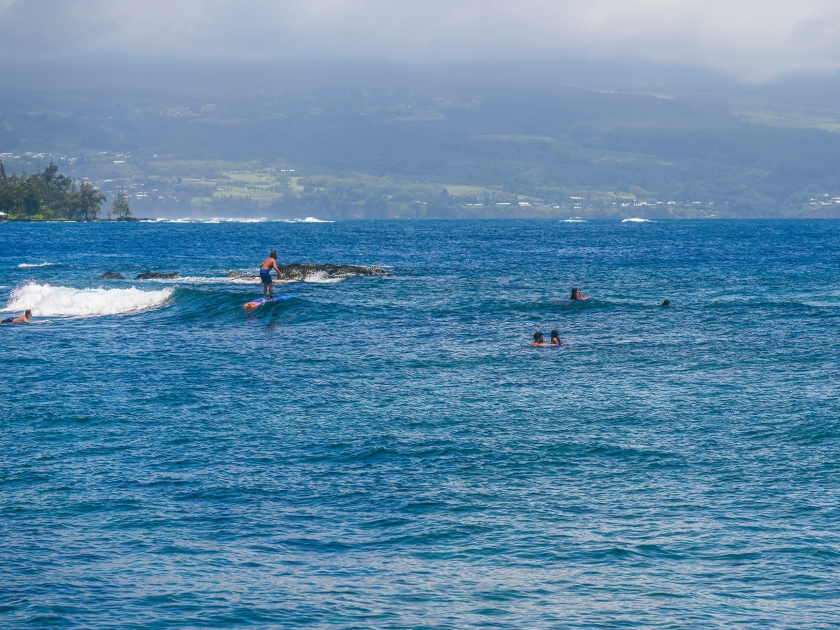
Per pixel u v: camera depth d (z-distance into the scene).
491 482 56.69
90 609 39.41
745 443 64.81
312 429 69.62
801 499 52.78
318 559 45.09
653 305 145.38
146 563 44.41
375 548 46.47
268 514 51.25
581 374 91.56
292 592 41.31
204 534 48.22
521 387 85.38
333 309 137.75
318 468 59.69
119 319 134.12
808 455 61.53
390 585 42.06
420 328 124.31
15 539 47.22
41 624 37.94
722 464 59.97
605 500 53.28
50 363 97.75
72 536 47.78
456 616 39.00
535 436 67.38
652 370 93.19
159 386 85.62
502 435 67.69
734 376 89.19
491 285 193.25
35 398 80.19
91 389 84.19
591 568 43.84
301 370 94.12
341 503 53.03
